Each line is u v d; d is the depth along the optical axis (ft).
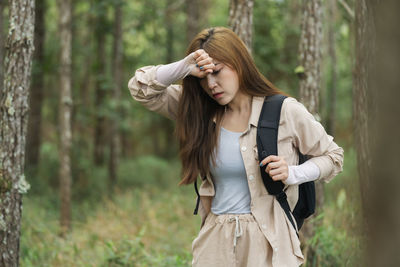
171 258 14.20
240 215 7.32
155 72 7.54
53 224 22.50
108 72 52.65
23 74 9.80
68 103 24.41
